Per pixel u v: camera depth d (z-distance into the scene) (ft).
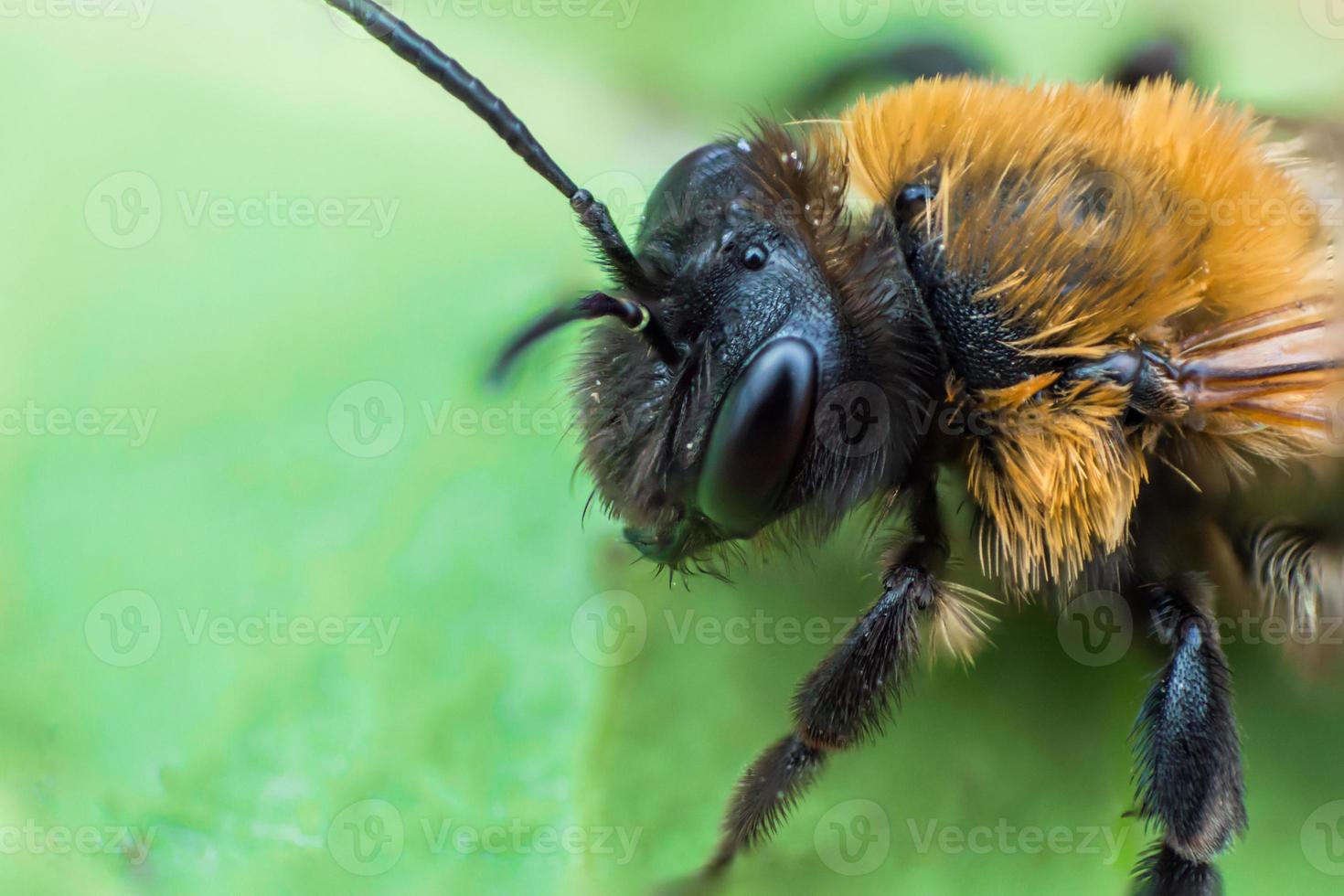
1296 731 0.18
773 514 0.17
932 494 0.18
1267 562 0.18
